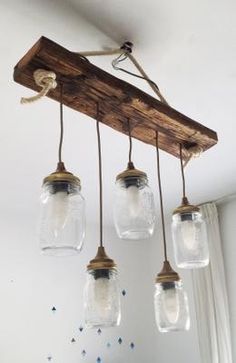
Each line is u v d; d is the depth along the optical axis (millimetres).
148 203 1062
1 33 1332
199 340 2703
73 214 936
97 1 1228
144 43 1391
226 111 1801
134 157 2178
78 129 1889
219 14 1289
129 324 3117
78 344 2838
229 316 2625
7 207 2768
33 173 2326
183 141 1232
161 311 1134
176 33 1354
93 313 970
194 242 1129
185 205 1180
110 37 1361
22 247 2852
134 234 1067
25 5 1238
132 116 1109
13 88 1590
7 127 1851
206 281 2729
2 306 2648
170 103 1716
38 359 2646
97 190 2586
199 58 1475
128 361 3008
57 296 2871
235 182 2580
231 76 1583
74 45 1397
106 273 1001
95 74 967
